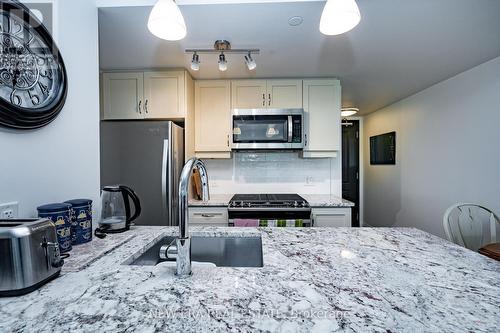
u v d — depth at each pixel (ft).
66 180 3.55
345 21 3.32
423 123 9.71
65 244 3.06
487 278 2.40
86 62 4.03
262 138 8.08
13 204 2.80
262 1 4.44
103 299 1.99
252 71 7.80
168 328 1.66
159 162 6.81
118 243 3.47
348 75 8.16
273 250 3.16
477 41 5.88
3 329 1.65
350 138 15.14
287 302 1.96
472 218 6.91
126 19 4.89
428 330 1.66
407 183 10.74
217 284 2.23
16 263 2.05
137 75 7.63
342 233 3.95
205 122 8.39
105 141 6.88
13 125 2.72
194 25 5.17
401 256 2.95
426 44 6.03
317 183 9.61
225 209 7.72
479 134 7.27
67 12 3.63
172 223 6.97
